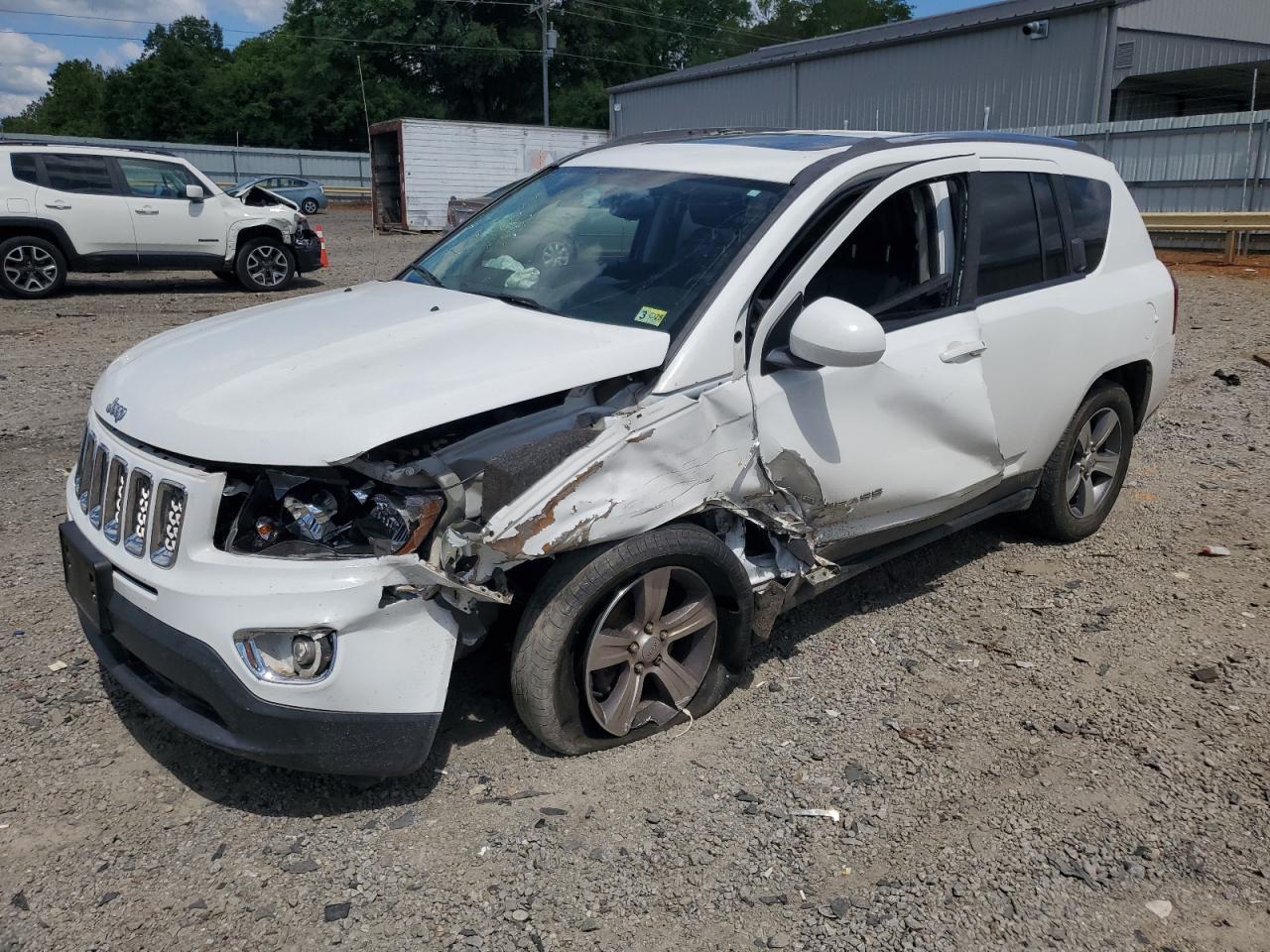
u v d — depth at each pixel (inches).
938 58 1034.7
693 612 139.0
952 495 170.9
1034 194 185.2
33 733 138.3
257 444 113.3
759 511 141.6
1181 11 944.3
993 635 171.8
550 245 161.3
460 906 108.6
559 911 108.3
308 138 2664.9
